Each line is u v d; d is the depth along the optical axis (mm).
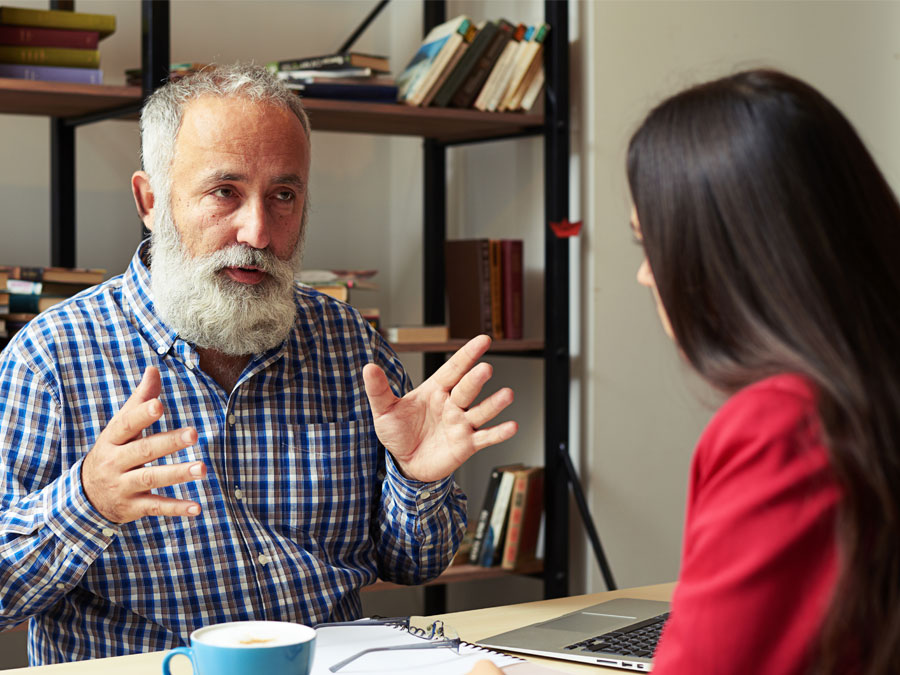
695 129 698
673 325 724
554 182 2438
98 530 1129
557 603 1311
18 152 2441
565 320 2455
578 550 2521
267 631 884
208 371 1409
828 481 620
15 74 1988
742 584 624
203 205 1342
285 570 1342
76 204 2518
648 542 2559
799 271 649
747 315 670
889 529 605
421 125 2490
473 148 2826
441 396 1213
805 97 680
